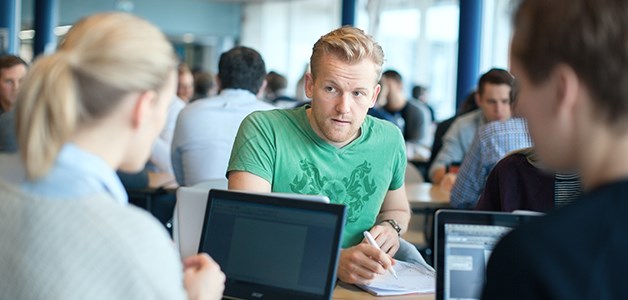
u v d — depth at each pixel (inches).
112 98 46.5
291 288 71.5
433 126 380.2
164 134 202.7
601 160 38.4
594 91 37.8
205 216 76.7
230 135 168.9
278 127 96.2
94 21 48.3
